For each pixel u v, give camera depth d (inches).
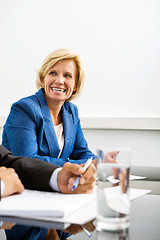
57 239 16.4
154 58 104.1
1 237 16.8
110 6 107.5
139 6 105.4
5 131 56.5
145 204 25.6
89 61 108.8
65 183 28.4
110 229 18.2
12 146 52.0
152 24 104.5
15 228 18.4
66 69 60.2
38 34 113.7
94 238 16.4
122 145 103.3
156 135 100.7
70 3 110.7
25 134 51.6
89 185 28.6
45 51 113.3
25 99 56.1
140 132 101.8
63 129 60.0
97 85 108.1
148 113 104.1
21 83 115.3
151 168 48.8
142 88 104.7
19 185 27.4
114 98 106.7
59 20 111.7
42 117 54.1
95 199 26.4
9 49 116.0
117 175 18.8
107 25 107.7
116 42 106.9
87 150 63.5
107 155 19.0
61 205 22.8
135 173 43.6
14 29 115.5
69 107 63.5
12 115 54.3
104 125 103.0
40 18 113.3
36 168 30.6
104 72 107.7
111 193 18.7
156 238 16.3
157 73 103.8
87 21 109.3
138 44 105.3
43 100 57.4
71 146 60.6
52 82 59.1
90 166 29.5
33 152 51.3
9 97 116.3
